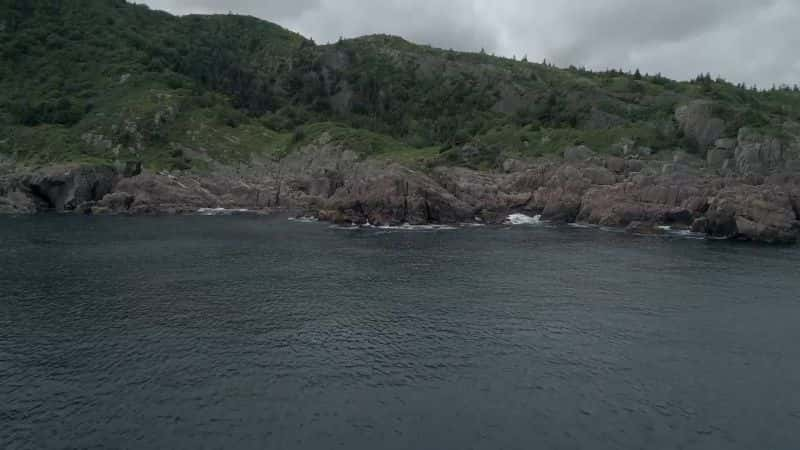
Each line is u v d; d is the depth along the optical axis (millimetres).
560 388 30953
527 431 26438
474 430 26484
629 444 25453
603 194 102688
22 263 63031
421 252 71875
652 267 62344
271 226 98688
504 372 32969
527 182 115688
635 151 130250
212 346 36594
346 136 167250
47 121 148375
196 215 117000
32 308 44875
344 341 37781
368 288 52312
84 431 26047
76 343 37000
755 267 62188
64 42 181875
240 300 47719
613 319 43156
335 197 111312
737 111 129250
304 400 29188
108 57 182500
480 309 45531
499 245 77625
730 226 83562
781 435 26391
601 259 67125
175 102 166375
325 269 60906
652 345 37625
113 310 44500
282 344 37094
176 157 148750
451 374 32625
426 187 103812
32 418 27172
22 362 33844
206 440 25328
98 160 132625
